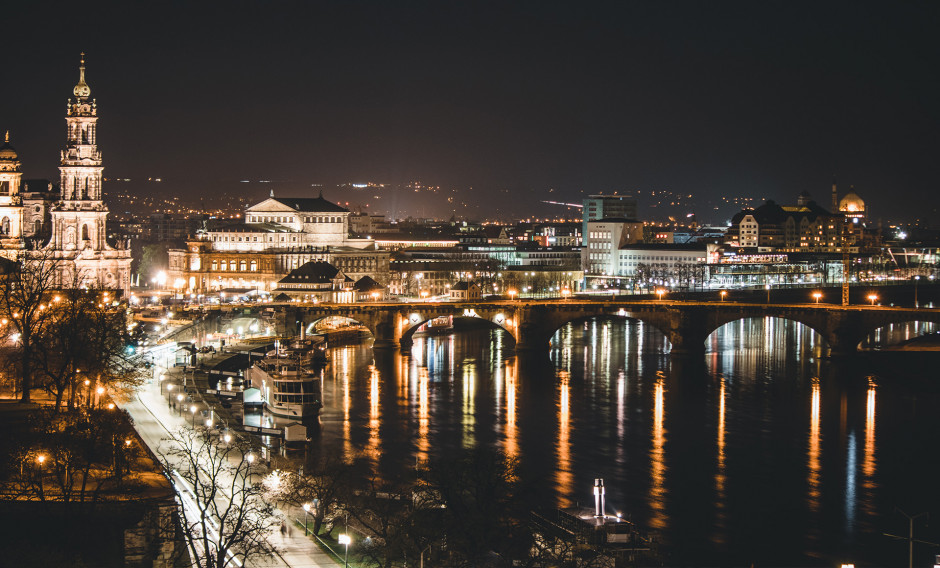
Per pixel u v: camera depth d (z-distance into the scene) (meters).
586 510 156.25
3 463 146.88
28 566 117.94
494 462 149.62
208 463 165.38
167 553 127.75
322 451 193.38
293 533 139.50
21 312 197.38
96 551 126.62
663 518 161.25
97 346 191.75
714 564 143.62
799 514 165.00
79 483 145.12
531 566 129.38
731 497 172.50
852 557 148.12
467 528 132.62
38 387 182.50
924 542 151.50
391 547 130.62
